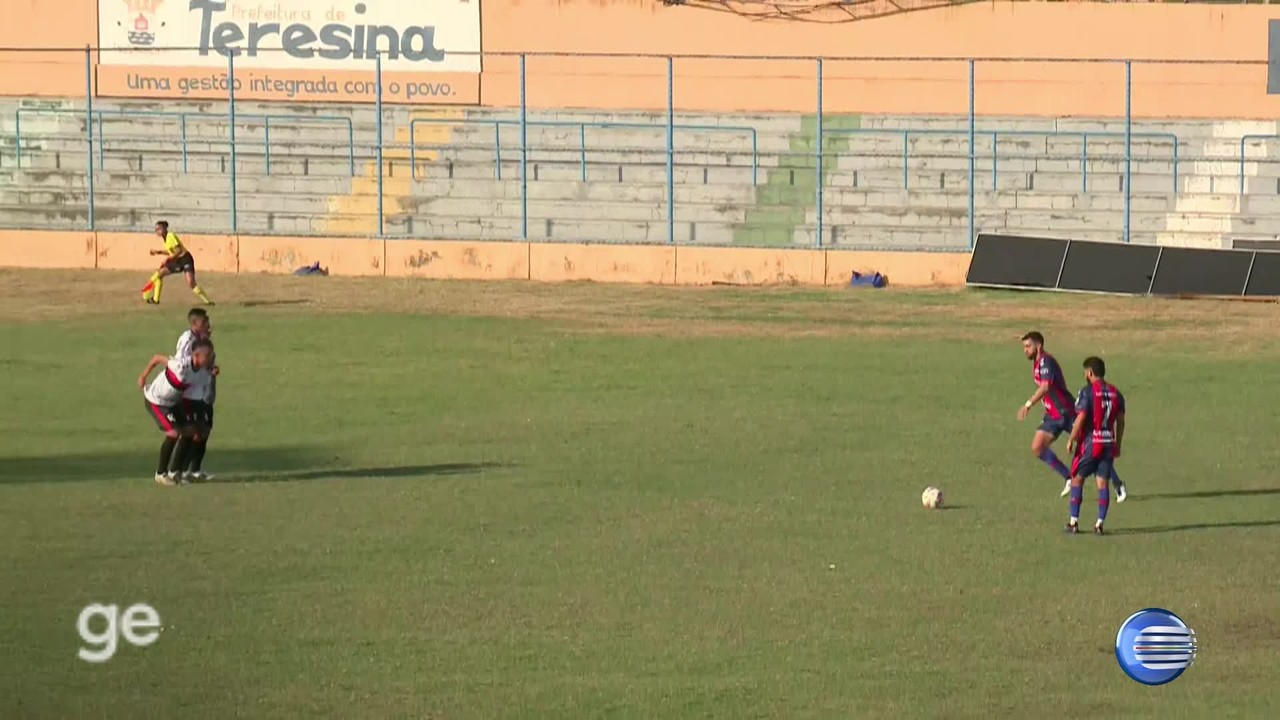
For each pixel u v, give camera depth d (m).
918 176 175.38
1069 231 168.38
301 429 94.00
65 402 100.81
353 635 55.31
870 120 183.88
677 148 182.25
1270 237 166.88
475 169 175.75
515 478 81.06
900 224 169.75
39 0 186.50
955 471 84.00
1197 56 183.62
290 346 121.69
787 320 135.88
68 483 78.81
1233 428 96.81
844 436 92.81
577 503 75.62
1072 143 180.12
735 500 76.75
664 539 69.00
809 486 79.94
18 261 160.12
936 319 137.00
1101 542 69.62
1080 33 184.50
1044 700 49.41
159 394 78.19
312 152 179.50
